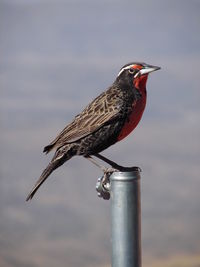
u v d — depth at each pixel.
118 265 5.14
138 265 5.16
